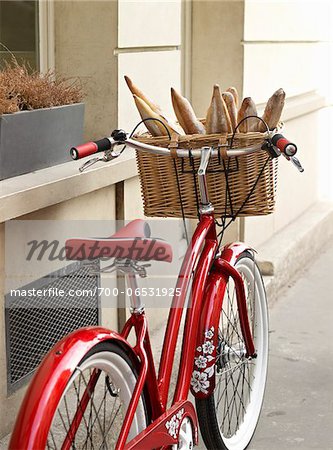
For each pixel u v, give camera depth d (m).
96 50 4.48
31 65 4.44
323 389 4.52
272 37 6.54
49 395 2.28
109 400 3.36
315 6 8.02
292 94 7.27
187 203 3.34
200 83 5.95
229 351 3.54
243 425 3.78
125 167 4.28
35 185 3.46
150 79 4.86
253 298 3.83
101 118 4.52
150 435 2.72
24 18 4.39
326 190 8.91
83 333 2.48
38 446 2.22
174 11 5.12
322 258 7.33
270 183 3.42
